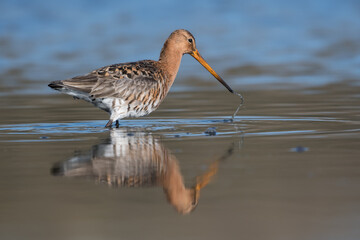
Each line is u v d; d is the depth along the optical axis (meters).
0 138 14.91
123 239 8.48
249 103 20.00
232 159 12.45
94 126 16.59
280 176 11.15
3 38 32.88
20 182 11.12
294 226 8.77
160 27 34.75
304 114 17.72
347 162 11.98
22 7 37.25
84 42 31.70
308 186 10.52
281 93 21.67
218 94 21.98
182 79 25.27
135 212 9.59
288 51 30.09
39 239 8.50
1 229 8.88
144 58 27.27
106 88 15.80
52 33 33.84
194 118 17.61
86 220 9.24
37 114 18.53
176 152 13.17
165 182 11.11
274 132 15.16
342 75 24.83
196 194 10.31
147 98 16.50
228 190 10.45
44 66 26.77
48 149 13.63
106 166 12.12
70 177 11.45
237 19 37.06
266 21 36.84
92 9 38.03
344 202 9.68
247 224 8.92
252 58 28.72
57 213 9.52
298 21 36.84
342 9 39.38
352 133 14.79
